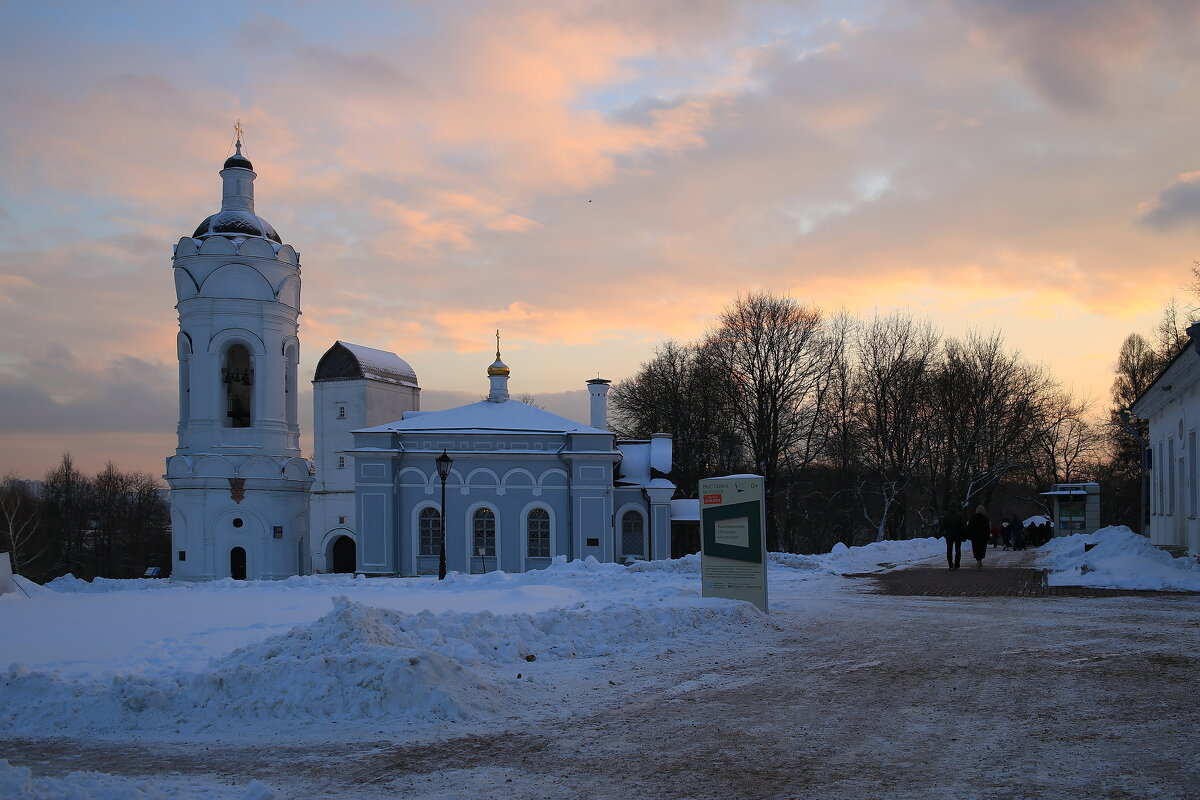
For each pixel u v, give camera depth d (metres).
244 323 53.28
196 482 52.19
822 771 7.57
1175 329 58.22
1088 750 7.96
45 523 85.06
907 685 10.92
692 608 15.64
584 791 7.20
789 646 13.98
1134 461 64.69
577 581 23.56
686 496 69.06
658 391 73.50
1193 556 24.67
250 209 56.69
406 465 51.44
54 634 15.70
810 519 72.31
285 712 9.78
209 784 7.58
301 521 55.25
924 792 6.96
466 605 19.11
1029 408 61.94
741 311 62.78
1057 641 13.95
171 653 13.26
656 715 9.65
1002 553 41.34
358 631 11.37
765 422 61.38
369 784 7.52
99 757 8.55
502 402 55.97
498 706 10.01
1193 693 10.17
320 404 70.75
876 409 61.91
